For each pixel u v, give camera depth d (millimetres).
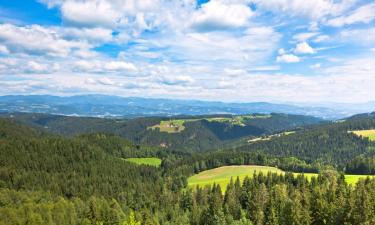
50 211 122000
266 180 145750
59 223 118188
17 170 195875
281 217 89938
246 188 135375
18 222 109875
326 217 83000
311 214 85688
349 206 76375
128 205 167250
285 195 109875
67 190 187000
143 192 181000
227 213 111312
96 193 185000
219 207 116000
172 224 129625
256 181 141250
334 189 98000
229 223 103938
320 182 128000
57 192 181750
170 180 196750
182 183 189125
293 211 83812
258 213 100000
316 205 86250
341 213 77188
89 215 121625
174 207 146875
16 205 133750
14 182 182875
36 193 160125
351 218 74375
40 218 112000
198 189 153625
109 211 120438
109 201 166625
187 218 130875
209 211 117750
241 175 189375
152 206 158125
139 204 163875
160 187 195125
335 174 134250
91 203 127312
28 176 189875
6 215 111188
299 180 136375
